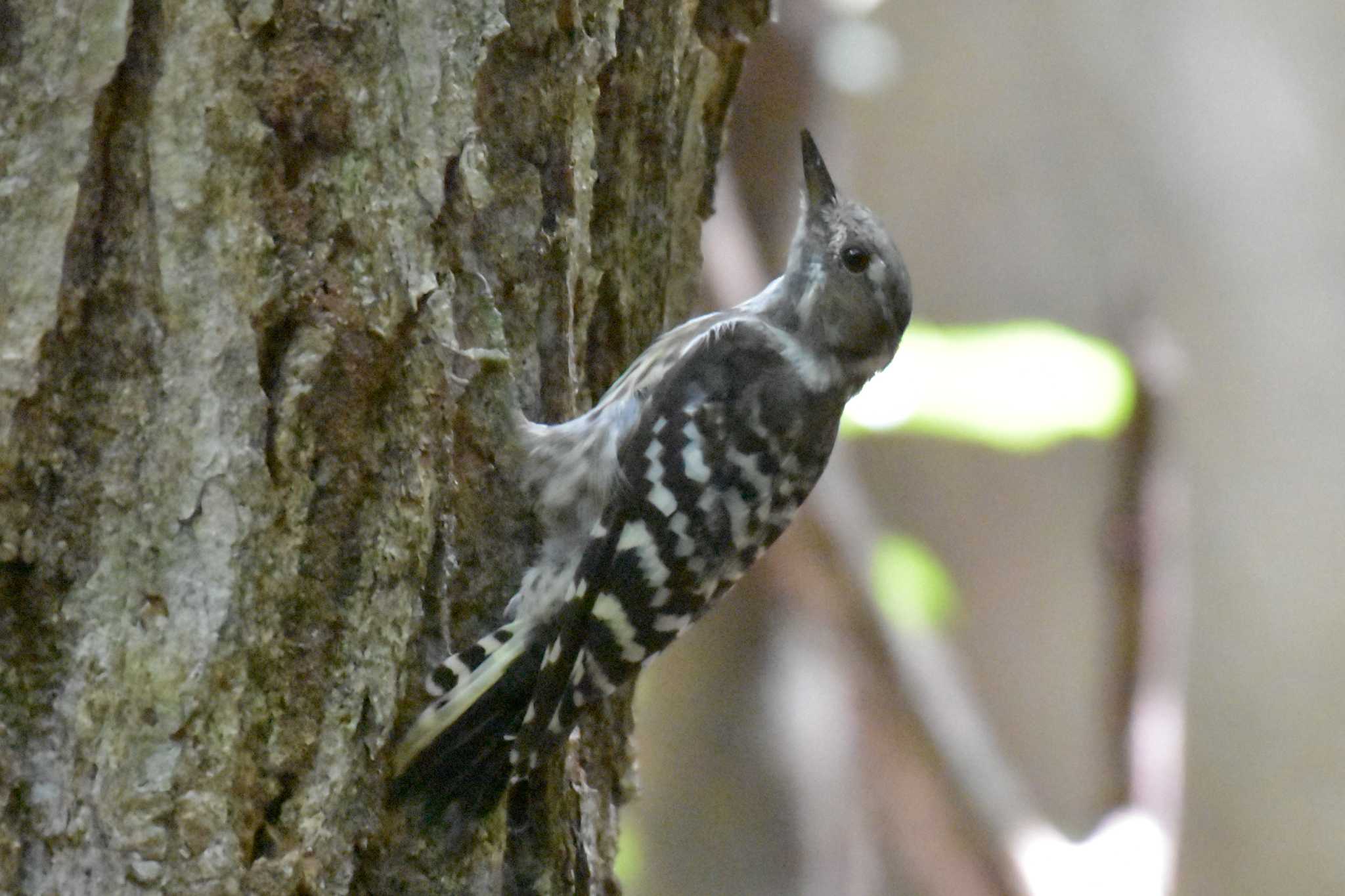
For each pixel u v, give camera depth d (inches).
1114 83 997.2
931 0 980.6
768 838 694.5
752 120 550.3
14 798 228.4
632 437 324.8
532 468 302.5
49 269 228.8
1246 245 1014.4
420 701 263.1
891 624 501.7
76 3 229.5
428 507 259.0
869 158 995.3
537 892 299.7
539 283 299.6
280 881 239.3
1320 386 1010.1
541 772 300.0
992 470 983.0
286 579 242.7
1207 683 1019.9
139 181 235.8
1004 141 993.5
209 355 238.4
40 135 229.1
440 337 265.4
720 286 522.9
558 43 294.4
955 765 499.2
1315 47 1020.5
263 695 240.7
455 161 266.7
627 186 330.6
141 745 232.4
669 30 329.7
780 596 637.3
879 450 986.1
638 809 705.6
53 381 230.7
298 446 244.2
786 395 352.5
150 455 235.9
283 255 245.6
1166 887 441.4
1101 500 972.6
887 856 655.8
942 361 467.2
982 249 997.8
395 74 256.8
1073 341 461.7
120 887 230.8
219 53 239.0
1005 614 996.6
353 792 250.7
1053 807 1002.7
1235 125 1030.4
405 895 259.3
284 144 246.4
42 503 231.3
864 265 374.9
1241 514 1015.0
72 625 232.5
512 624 296.0
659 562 320.8
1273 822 1009.5
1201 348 1017.5
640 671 334.6
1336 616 1003.9
